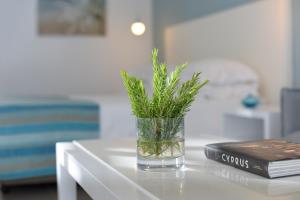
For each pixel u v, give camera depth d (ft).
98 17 16.60
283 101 7.54
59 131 8.64
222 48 11.99
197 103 9.64
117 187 3.22
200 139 5.26
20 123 8.38
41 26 15.94
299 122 7.28
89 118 8.92
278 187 3.01
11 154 8.31
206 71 10.24
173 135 3.59
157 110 3.56
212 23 12.44
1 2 15.49
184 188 3.06
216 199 2.77
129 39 17.07
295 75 9.34
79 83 16.55
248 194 2.86
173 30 15.23
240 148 3.79
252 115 8.71
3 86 15.66
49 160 8.54
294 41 9.35
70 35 16.29
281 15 9.53
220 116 9.76
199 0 13.46
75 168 4.23
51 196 8.35
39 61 16.02
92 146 4.91
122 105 9.20
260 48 10.33
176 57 15.03
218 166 3.74
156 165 3.58
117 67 16.96
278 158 3.31
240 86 10.33
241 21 11.03
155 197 2.86
